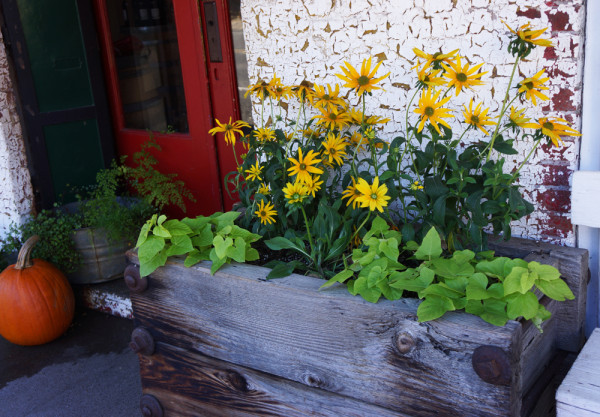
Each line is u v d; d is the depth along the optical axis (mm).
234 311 1682
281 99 2311
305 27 2146
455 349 1295
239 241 1740
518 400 1316
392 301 1417
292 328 1571
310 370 1573
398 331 1378
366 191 1605
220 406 1823
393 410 1448
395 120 2045
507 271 1404
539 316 1374
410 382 1394
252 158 2076
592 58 1628
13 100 3297
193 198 3434
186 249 1759
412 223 1806
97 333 3150
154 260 1769
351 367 1488
